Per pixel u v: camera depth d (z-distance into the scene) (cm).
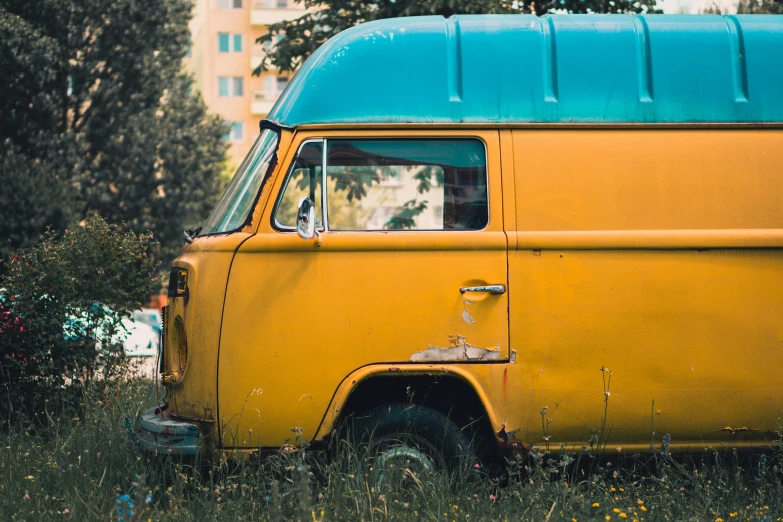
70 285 722
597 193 498
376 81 506
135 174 2892
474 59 509
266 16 5472
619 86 510
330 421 476
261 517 429
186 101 3155
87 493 484
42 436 647
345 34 517
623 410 488
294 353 479
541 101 505
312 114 502
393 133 500
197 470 485
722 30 521
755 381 494
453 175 500
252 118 5512
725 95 512
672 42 516
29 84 2569
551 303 487
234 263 484
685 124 506
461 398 508
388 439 487
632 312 490
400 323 481
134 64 2809
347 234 487
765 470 485
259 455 475
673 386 491
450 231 491
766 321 496
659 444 493
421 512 441
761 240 496
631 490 487
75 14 2659
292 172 495
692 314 493
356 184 498
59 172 2622
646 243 492
